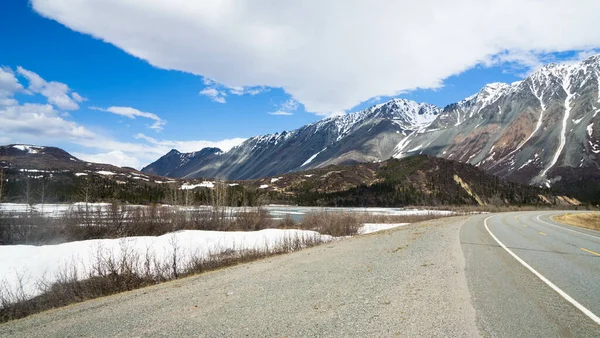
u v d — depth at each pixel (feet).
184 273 42.93
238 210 121.08
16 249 55.21
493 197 382.63
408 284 24.95
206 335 16.39
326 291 23.67
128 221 90.17
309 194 453.99
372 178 521.65
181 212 106.73
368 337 15.38
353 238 68.90
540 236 61.52
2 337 19.47
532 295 21.95
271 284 26.91
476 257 37.04
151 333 17.17
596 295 22.09
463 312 18.57
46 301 35.35
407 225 104.12
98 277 39.29
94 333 18.13
